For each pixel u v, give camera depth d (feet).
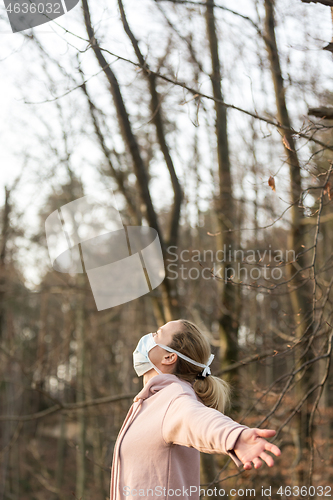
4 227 33.14
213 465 18.21
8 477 47.85
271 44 14.48
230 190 21.03
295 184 15.53
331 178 11.21
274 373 30.94
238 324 19.89
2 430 47.06
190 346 6.44
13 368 36.27
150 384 6.14
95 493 36.37
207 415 4.90
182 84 9.94
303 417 17.84
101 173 29.19
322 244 32.78
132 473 5.62
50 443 62.49
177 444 5.49
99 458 36.45
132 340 41.34
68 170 30.58
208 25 15.94
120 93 16.66
